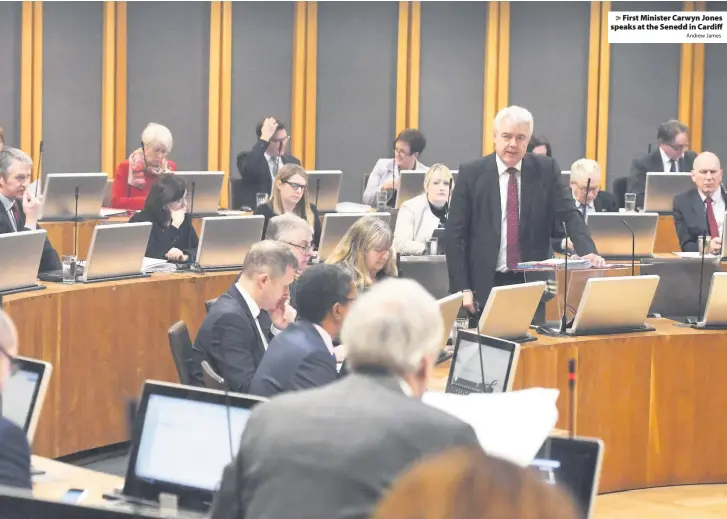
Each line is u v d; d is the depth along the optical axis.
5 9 17.66
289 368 5.37
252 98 18.61
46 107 17.89
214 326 6.66
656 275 8.20
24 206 9.16
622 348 7.88
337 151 18.86
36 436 8.27
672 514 7.71
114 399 8.86
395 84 18.83
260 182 14.56
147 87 18.33
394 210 13.30
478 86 18.91
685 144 14.52
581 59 18.89
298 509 3.08
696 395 8.18
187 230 10.79
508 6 18.75
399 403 3.21
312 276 5.53
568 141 19.03
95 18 18.00
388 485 3.05
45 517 2.95
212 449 4.27
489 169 8.56
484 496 1.64
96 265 8.84
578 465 4.21
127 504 4.42
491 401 4.42
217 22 18.38
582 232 8.51
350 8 18.67
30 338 8.06
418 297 3.44
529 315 7.51
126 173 13.62
